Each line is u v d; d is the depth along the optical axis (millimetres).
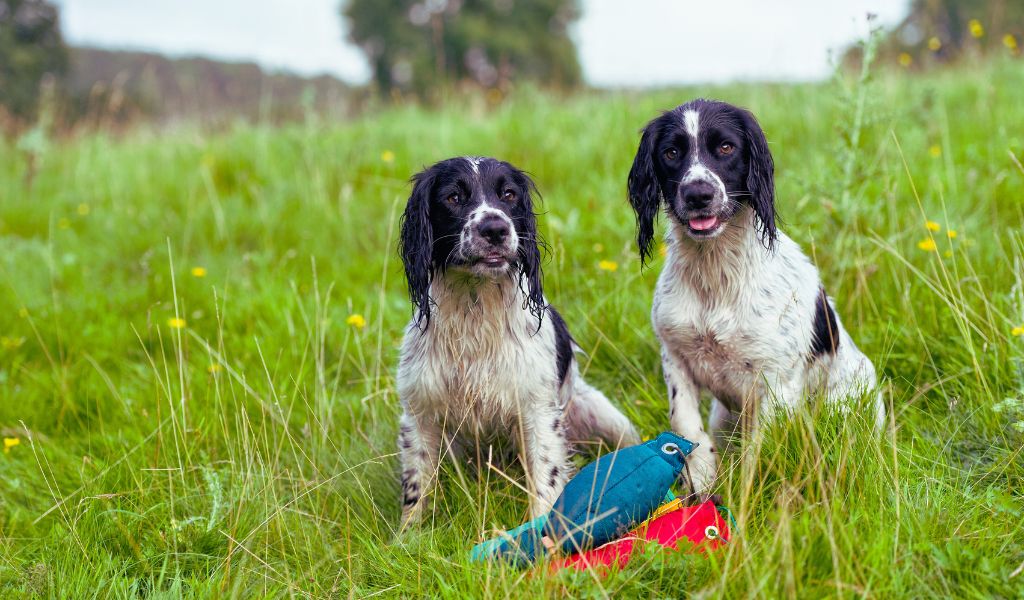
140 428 3777
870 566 2234
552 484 3215
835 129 4523
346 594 2615
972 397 3188
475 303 3213
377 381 3803
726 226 3131
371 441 3570
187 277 5406
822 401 2959
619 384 3924
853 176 4312
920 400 3361
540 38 30594
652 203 3297
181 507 3137
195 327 4848
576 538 2555
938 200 4941
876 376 3477
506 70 9766
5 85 18734
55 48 20547
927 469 2812
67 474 3494
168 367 4414
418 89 27391
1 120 11211
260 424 3756
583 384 3748
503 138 7789
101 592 2631
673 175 3188
